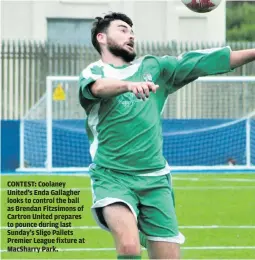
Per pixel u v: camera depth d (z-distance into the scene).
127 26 15.83
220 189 39.06
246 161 48.72
